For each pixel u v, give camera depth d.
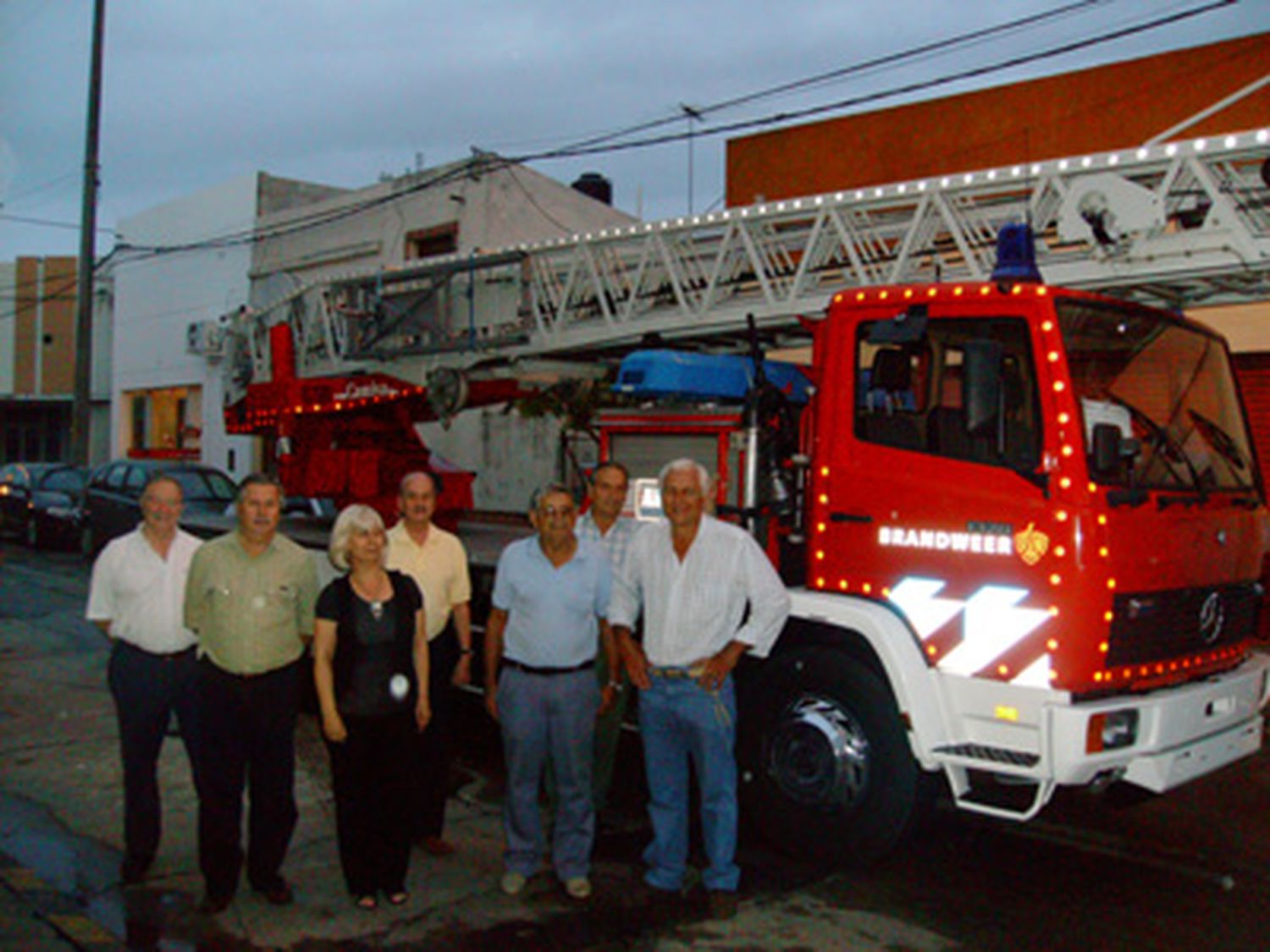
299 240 24.25
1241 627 5.60
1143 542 4.81
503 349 9.64
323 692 4.47
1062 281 6.69
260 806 4.60
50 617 11.95
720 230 8.67
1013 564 4.79
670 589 4.75
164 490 4.79
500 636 4.93
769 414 5.89
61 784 6.19
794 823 5.32
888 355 5.32
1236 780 6.94
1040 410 4.79
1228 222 6.07
